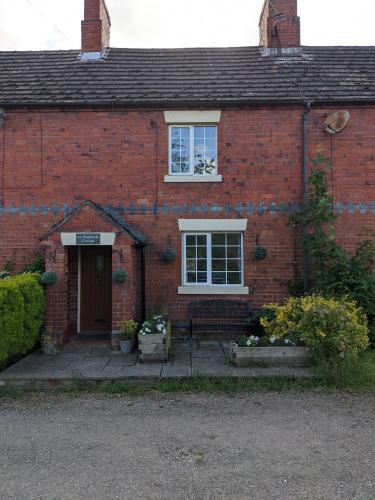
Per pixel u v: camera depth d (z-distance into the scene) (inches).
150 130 379.9
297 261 374.0
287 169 377.4
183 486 148.6
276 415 215.0
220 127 379.2
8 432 196.7
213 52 468.4
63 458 170.2
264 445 180.7
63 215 376.8
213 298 374.9
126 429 199.0
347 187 374.9
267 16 452.1
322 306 283.4
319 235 339.3
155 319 316.8
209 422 206.7
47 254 338.0
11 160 378.9
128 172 378.6
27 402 238.1
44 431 197.5
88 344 355.9
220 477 154.4
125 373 270.2
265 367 281.6
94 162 378.9
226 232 380.8
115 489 146.9
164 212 377.1
